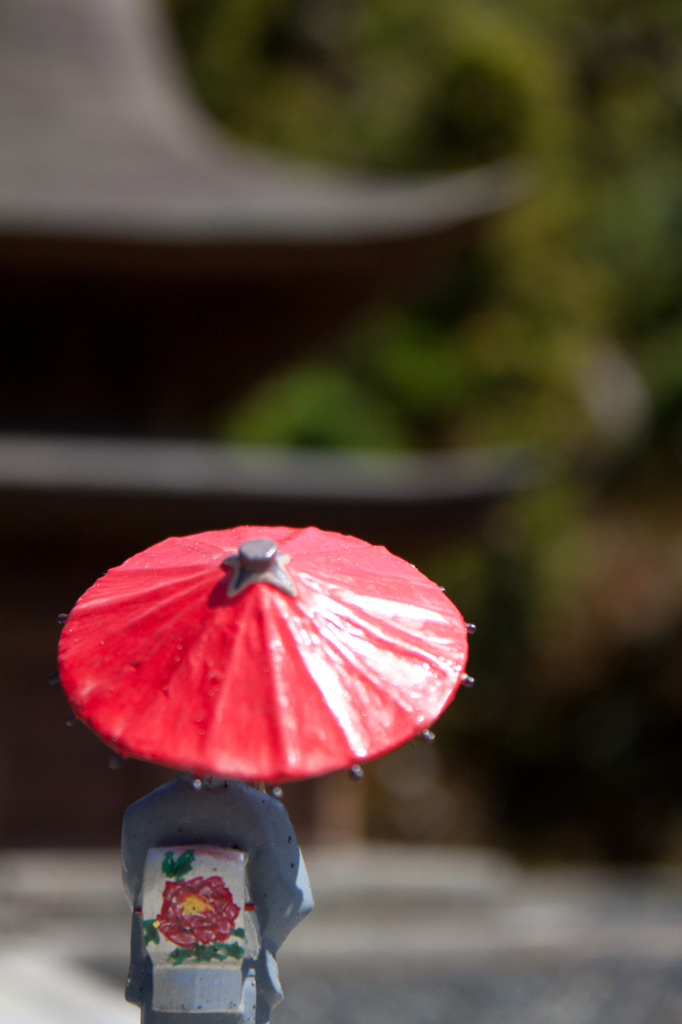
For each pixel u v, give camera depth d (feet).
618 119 73.87
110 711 5.44
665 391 69.67
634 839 71.36
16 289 40.98
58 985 22.91
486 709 71.97
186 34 71.26
